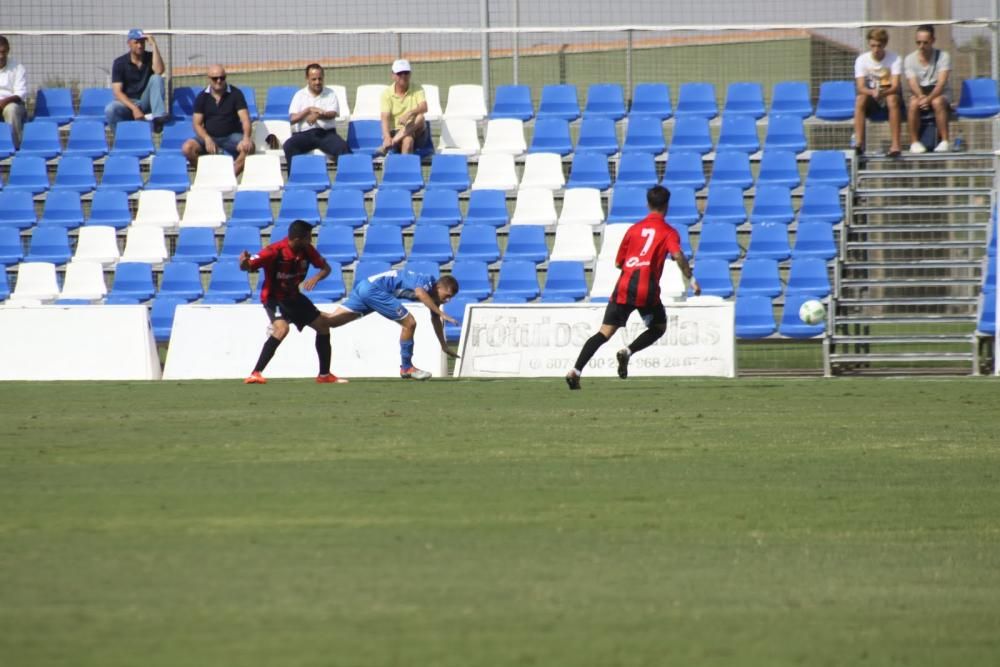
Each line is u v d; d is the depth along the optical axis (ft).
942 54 224.74
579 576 58.59
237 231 221.87
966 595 55.83
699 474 87.04
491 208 223.92
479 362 173.99
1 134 252.21
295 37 252.21
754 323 193.98
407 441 102.68
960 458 94.38
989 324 183.83
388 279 159.22
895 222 220.02
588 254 216.13
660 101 249.55
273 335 156.56
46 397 140.15
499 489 80.89
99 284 215.10
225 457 94.02
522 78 281.54
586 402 132.77
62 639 48.26
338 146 240.73
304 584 56.75
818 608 53.57
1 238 228.02
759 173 226.99
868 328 204.23
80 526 69.21
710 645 48.19
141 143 248.73
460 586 56.59
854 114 234.99
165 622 50.67
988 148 231.30
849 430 110.32
